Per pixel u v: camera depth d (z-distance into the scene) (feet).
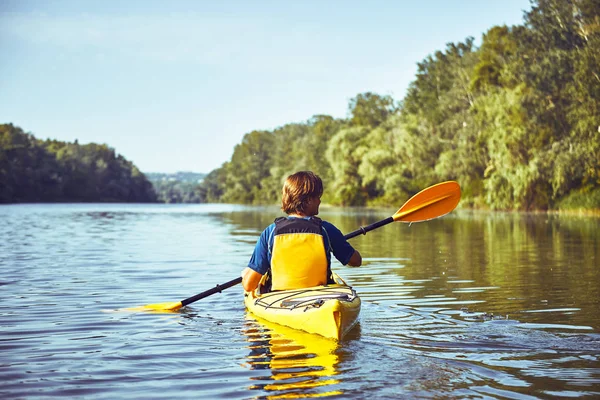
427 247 44.19
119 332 15.97
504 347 13.98
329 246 17.88
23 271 29.32
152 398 10.54
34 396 10.69
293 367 12.43
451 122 180.24
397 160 203.62
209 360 13.07
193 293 22.74
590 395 10.54
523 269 29.73
